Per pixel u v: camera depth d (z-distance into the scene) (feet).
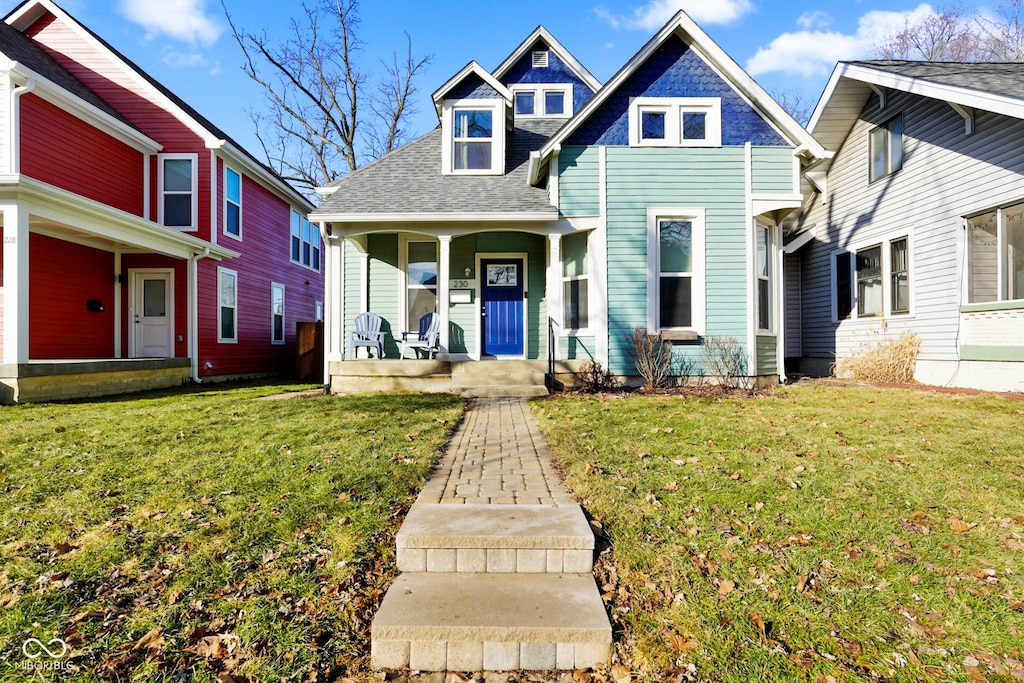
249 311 48.73
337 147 77.30
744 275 30.48
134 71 40.37
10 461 15.07
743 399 25.16
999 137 26.58
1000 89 24.93
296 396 29.17
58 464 14.83
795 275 44.27
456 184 33.83
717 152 30.63
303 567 9.93
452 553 10.03
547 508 11.58
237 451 16.19
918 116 31.68
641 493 12.77
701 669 7.55
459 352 34.96
